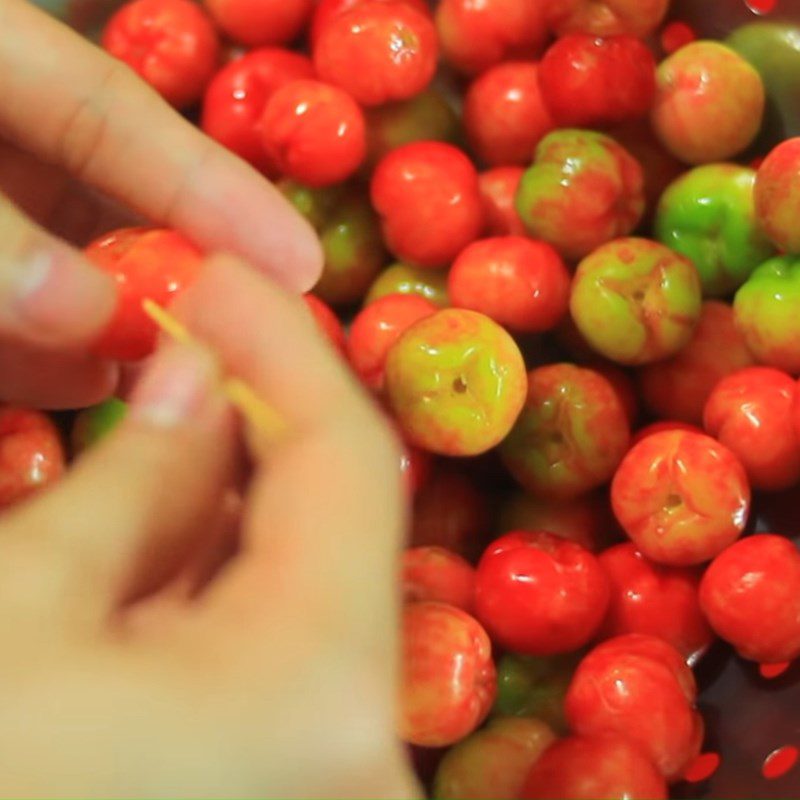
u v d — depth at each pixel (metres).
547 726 0.27
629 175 0.30
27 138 0.26
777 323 0.29
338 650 0.18
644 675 0.26
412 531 0.29
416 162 0.30
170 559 0.20
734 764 0.27
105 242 0.24
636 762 0.25
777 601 0.27
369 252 0.32
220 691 0.18
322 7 0.33
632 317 0.29
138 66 0.33
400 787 0.19
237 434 0.20
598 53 0.30
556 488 0.29
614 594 0.28
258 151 0.32
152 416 0.20
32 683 0.17
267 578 0.19
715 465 0.27
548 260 0.30
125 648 0.18
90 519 0.19
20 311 0.21
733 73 0.31
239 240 0.25
